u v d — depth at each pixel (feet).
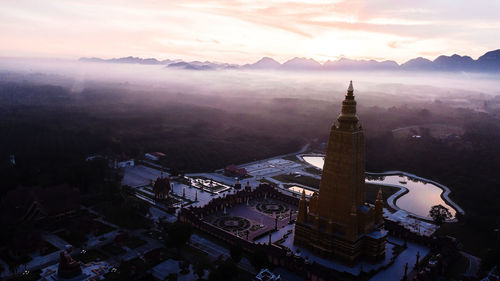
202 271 353.31
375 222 414.62
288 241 430.61
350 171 370.53
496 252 390.21
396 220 524.93
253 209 545.85
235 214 523.70
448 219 533.14
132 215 490.08
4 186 529.04
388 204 591.78
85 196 565.12
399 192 650.43
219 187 648.79
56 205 485.15
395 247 428.97
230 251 389.19
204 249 426.51
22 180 563.48
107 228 467.93
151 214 508.12
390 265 388.98
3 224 434.30
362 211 388.16
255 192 590.96
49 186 552.41
